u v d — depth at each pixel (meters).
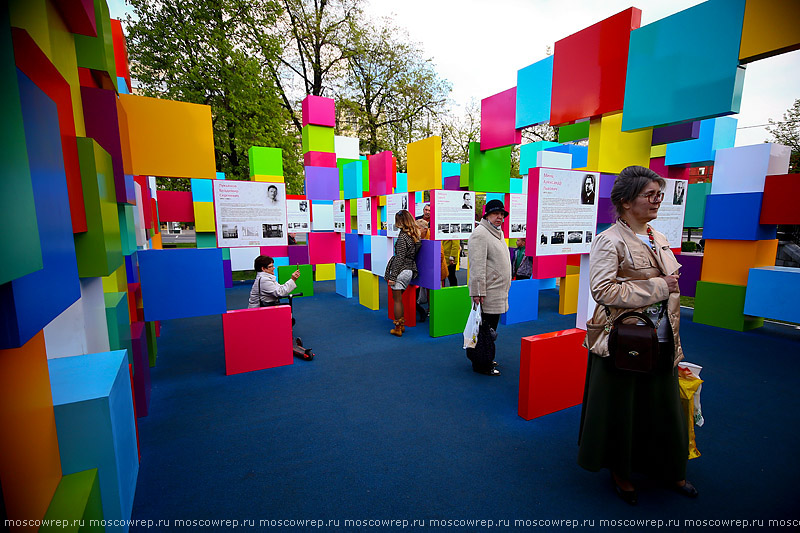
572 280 6.04
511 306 5.52
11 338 0.90
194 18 9.84
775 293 4.66
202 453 2.43
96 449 1.55
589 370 2.05
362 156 13.09
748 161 5.00
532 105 4.02
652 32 2.54
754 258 4.98
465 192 4.92
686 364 2.21
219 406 3.07
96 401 1.53
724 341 4.66
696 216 5.70
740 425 2.77
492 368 3.68
